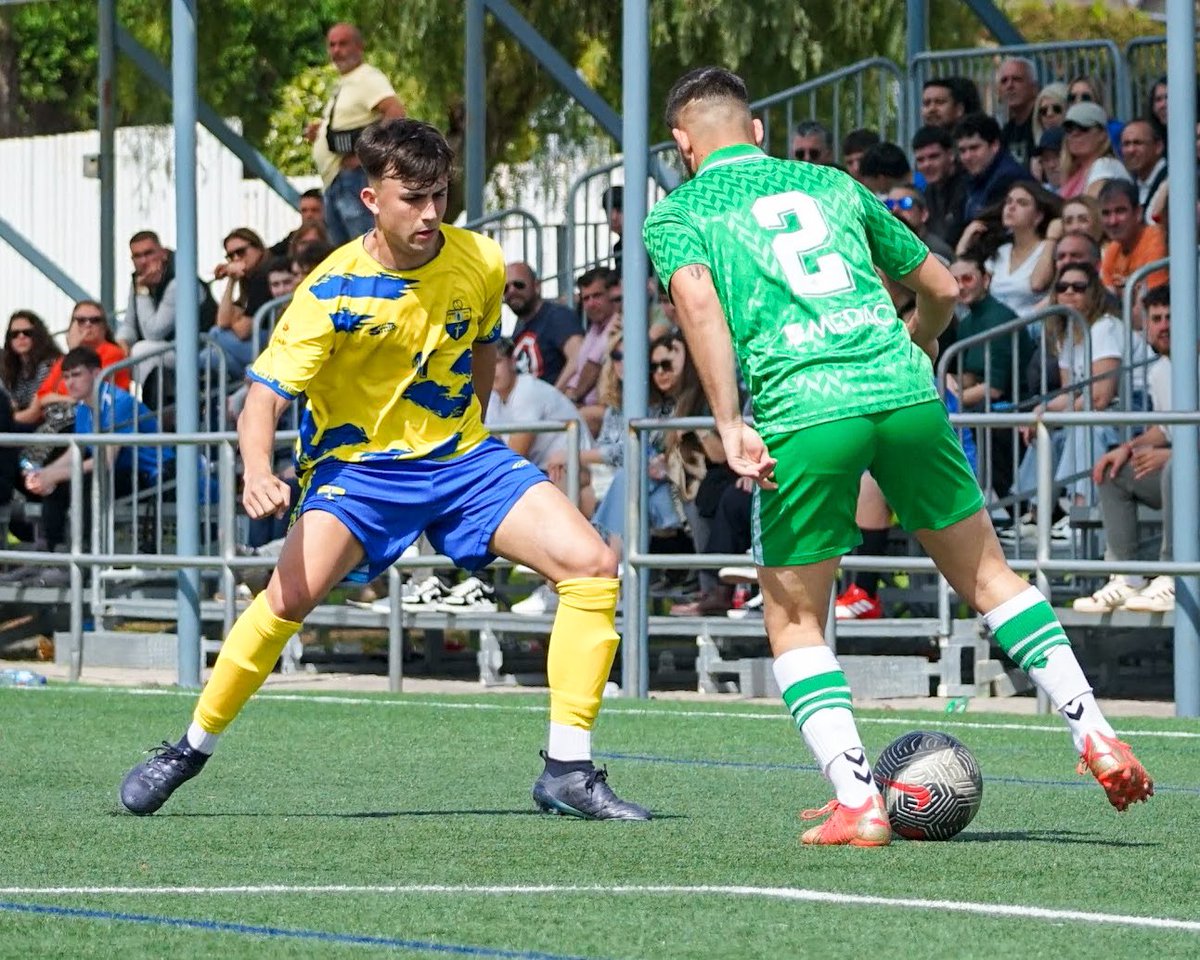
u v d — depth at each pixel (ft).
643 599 83.30
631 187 83.71
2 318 204.95
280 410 47.83
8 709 77.20
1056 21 259.60
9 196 204.64
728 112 46.65
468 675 98.53
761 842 45.57
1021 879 40.63
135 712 76.33
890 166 105.60
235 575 98.94
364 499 49.29
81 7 250.37
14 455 109.91
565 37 181.57
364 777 58.75
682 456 91.30
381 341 48.24
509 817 50.06
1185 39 75.00
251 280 115.44
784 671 45.27
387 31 181.57
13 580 108.47
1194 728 70.59
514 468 50.01
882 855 43.62
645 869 41.91
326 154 120.78
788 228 44.91
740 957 33.09
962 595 45.85
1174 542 75.25
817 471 43.98
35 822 49.14
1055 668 44.52
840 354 44.19
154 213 196.34
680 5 156.76
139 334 125.39
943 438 44.70
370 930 35.32
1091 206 97.04
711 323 44.09
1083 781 57.62
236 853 44.19
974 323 94.43
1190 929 35.42
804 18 154.40
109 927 35.63
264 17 216.54
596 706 50.19
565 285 133.49
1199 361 75.77
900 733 69.56
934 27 168.96
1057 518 93.50
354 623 94.43
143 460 104.63
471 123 130.52
